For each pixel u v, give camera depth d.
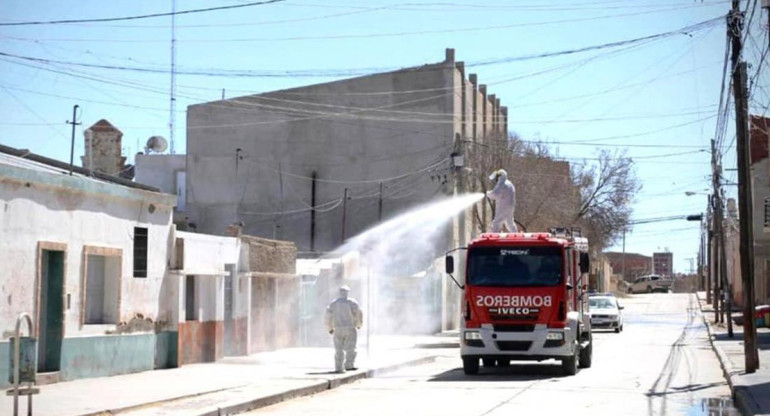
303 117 53.09
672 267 183.75
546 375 24.25
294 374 22.33
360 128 52.12
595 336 45.78
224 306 27.53
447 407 16.94
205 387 19.09
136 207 22.45
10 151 23.84
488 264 23.95
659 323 59.75
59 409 15.04
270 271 30.89
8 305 17.80
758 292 64.25
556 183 54.66
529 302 23.48
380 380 23.03
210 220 54.03
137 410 15.65
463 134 52.31
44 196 18.94
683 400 18.53
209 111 54.47
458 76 51.88
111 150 48.41
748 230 23.25
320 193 52.59
